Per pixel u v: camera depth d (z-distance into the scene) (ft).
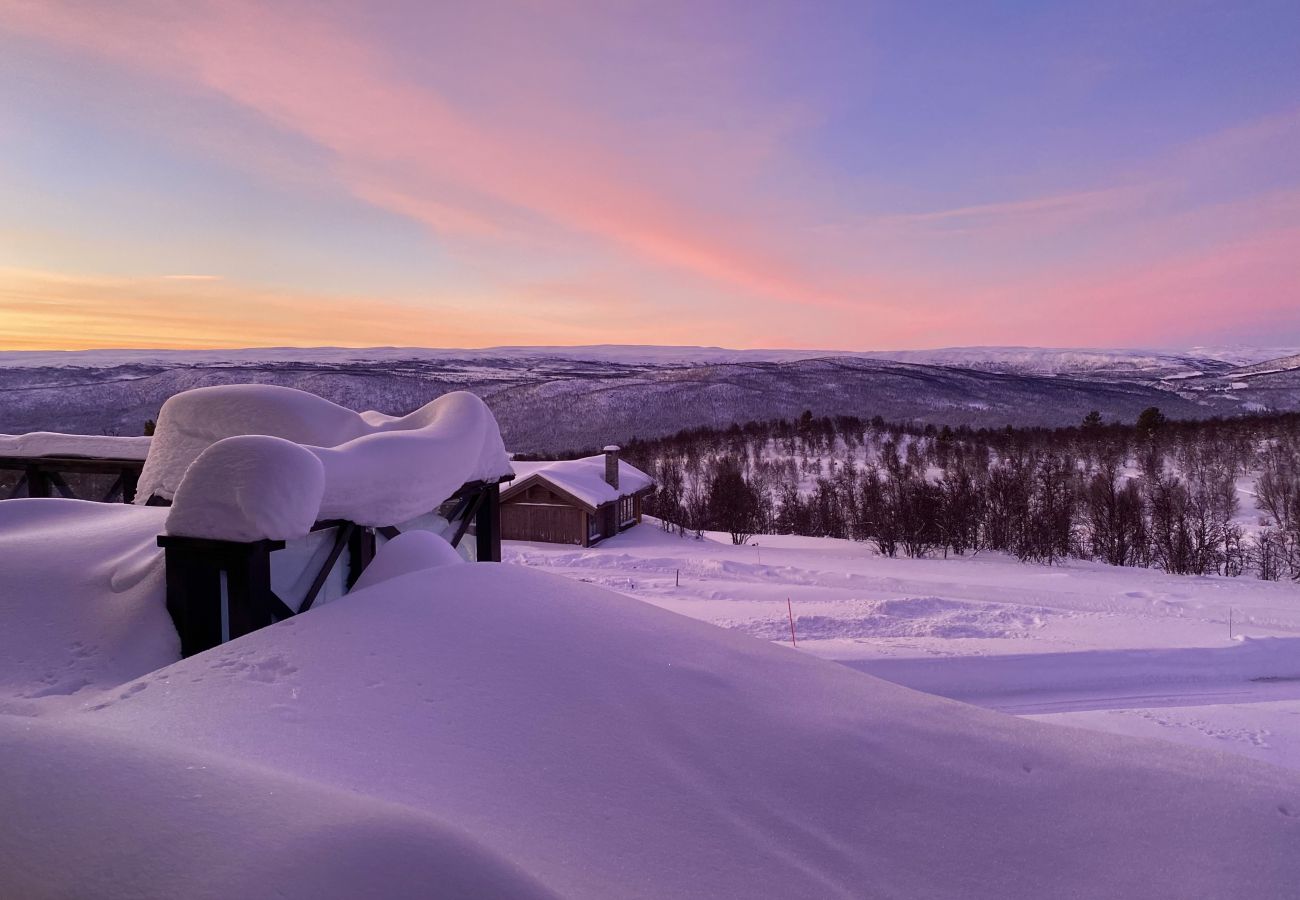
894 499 92.68
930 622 36.94
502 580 14.29
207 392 19.20
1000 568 67.10
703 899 6.36
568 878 6.14
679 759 8.87
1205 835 8.04
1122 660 30.09
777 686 11.41
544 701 9.66
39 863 3.70
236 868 3.97
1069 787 9.02
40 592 13.25
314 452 15.01
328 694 9.18
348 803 5.07
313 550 15.46
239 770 5.28
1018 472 104.99
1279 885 7.25
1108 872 7.45
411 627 11.32
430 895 4.35
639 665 11.27
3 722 5.12
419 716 8.84
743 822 7.80
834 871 7.17
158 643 12.48
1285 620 39.42
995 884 7.20
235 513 12.44
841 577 56.95
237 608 12.44
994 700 26.50
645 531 95.25
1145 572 66.13
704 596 46.47
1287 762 19.83
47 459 27.53
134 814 4.26
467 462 20.10
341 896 4.05
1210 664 29.86
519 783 7.77
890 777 9.05
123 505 18.21
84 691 10.96
